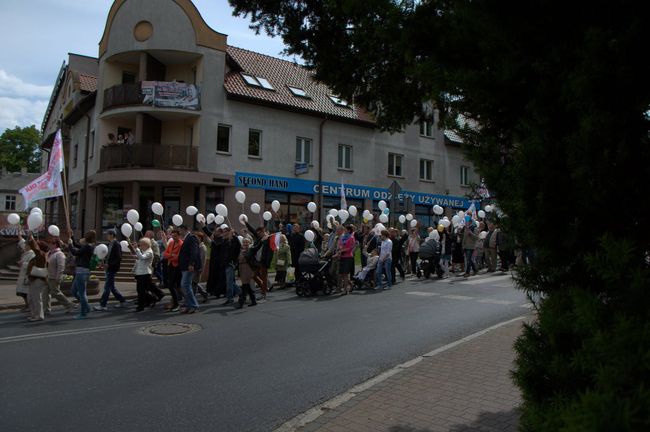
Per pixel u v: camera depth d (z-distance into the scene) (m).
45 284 9.88
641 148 2.06
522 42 2.57
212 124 22.89
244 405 4.99
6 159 70.06
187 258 10.38
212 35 23.33
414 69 3.45
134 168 21.92
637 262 1.92
